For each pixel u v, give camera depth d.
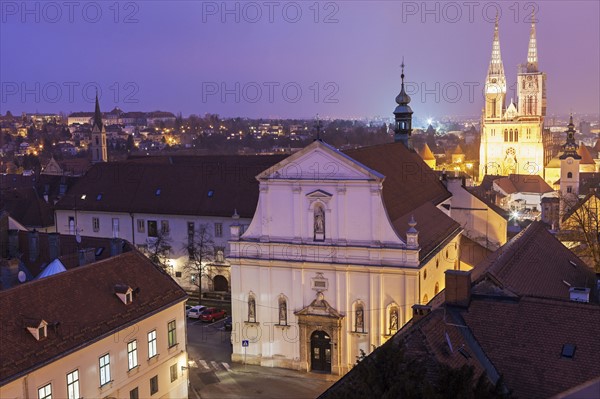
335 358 61.28
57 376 42.38
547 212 95.12
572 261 51.25
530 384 32.34
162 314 52.53
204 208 88.62
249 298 64.25
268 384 59.50
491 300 36.81
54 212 97.81
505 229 82.88
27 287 44.84
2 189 116.19
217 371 62.56
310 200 61.56
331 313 60.94
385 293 59.69
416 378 27.58
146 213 91.50
